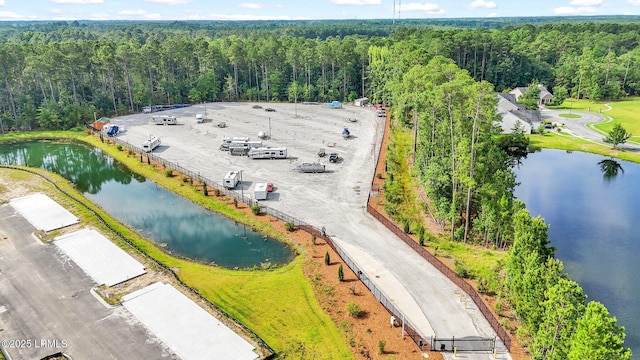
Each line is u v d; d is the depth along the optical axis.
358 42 165.38
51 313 37.19
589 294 42.72
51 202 60.94
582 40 194.00
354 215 55.75
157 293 39.88
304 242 49.56
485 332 34.53
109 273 43.12
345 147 85.44
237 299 39.25
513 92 146.25
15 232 51.88
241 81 150.38
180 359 32.00
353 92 137.88
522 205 45.69
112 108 120.88
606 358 23.22
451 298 38.94
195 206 61.22
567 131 103.50
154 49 130.75
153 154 81.44
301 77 146.50
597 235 54.69
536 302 30.58
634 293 42.78
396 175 70.06
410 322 35.66
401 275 42.50
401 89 85.31
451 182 53.03
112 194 66.31
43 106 107.44
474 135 49.03
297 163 75.81
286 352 32.75
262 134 92.06
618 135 88.19
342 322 35.75
